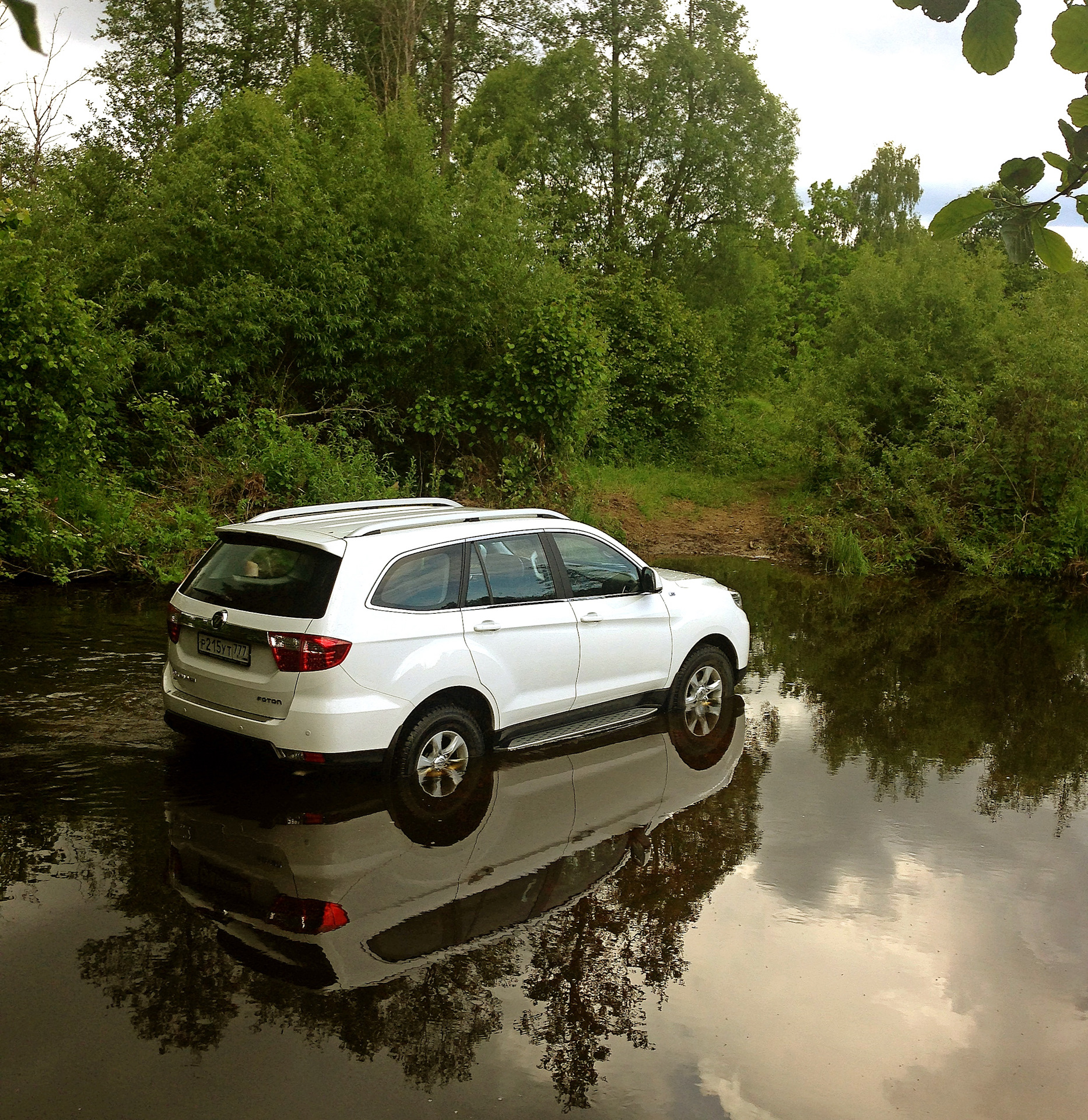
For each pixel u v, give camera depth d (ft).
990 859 15.83
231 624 17.17
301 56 91.09
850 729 22.91
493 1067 10.05
